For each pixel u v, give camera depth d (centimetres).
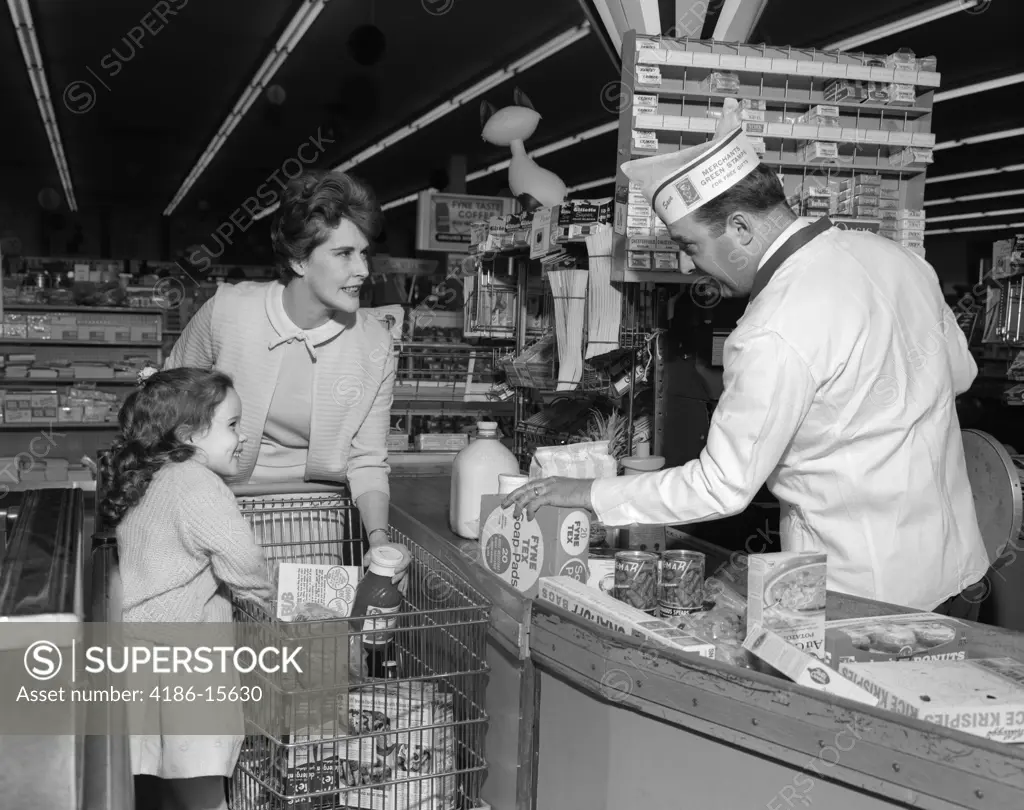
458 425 495
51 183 2412
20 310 807
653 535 195
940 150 1475
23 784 91
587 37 1087
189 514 175
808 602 134
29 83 1420
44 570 109
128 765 112
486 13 1031
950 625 142
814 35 1002
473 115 1559
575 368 265
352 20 1074
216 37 1173
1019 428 578
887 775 109
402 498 256
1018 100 1204
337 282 198
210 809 176
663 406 269
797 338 154
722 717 124
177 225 2709
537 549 169
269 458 236
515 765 164
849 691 118
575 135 1673
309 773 153
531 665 158
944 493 175
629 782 138
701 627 148
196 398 187
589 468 188
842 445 165
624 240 246
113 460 185
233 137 1812
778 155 277
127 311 832
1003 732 111
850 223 281
